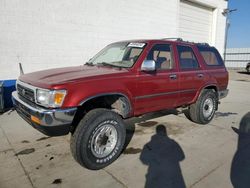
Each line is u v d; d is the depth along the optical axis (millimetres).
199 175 3000
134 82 3531
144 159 3428
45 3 6664
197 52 4871
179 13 11938
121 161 3373
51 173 3029
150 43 3969
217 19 14383
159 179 2906
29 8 6410
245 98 8602
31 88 3078
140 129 4723
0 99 5855
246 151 3736
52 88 2789
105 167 3201
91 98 3023
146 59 3783
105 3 8031
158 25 10258
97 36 8008
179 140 4168
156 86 3877
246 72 21547
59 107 2805
